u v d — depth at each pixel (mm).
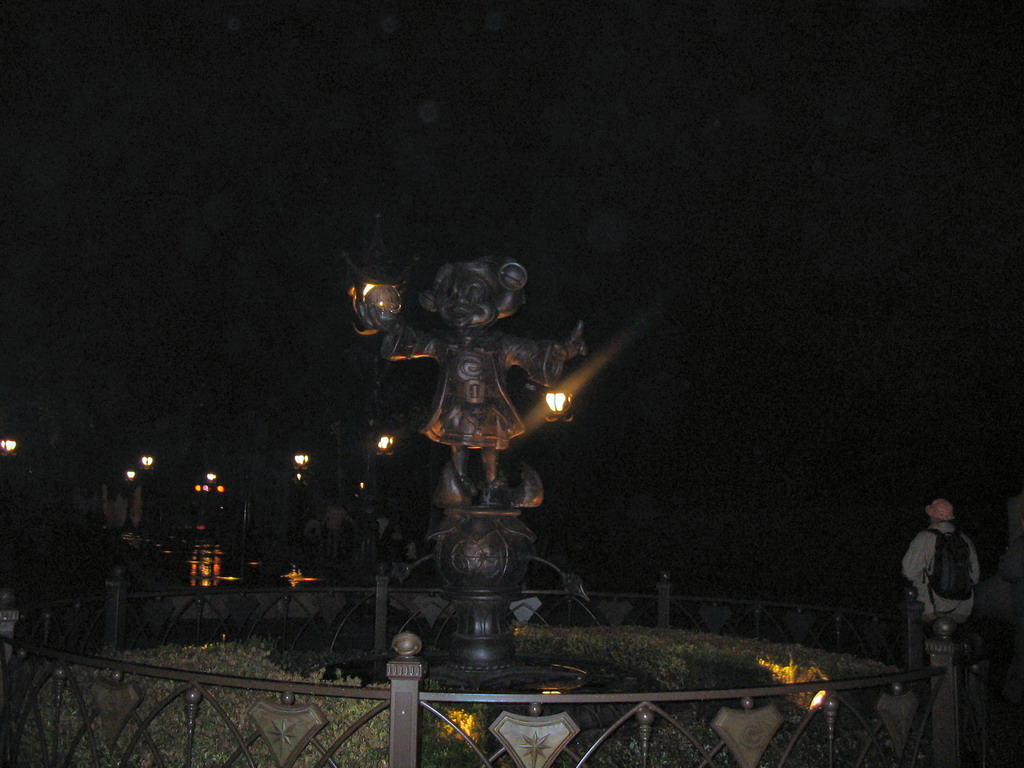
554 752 3842
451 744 5324
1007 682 8203
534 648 8242
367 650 9336
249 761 4051
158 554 26953
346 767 4555
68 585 16438
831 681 4176
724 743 4008
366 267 7145
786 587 14430
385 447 21844
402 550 22969
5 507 19250
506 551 6980
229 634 8984
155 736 4812
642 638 7746
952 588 7672
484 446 7324
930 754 5082
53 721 4863
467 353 7277
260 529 32188
